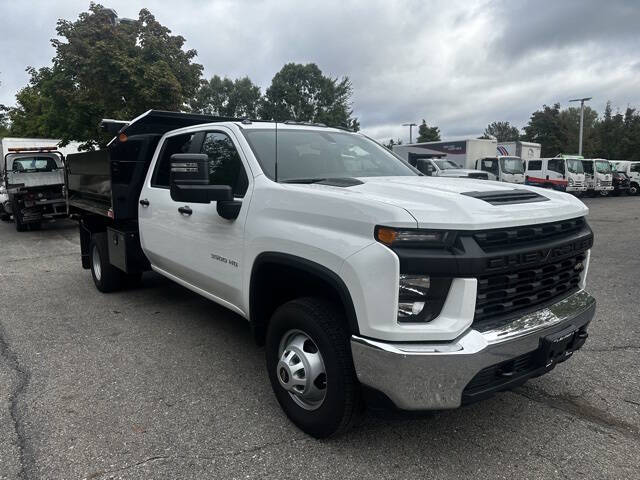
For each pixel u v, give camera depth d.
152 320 5.37
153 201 4.91
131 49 15.07
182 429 3.17
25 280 7.48
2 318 5.52
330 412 2.85
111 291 6.51
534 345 2.69
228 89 53.28
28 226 14.34
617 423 3.24
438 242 2.44
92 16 15.02
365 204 2.60
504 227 2.56
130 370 4.08
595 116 66.38
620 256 8.84
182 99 16.16
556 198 3.20
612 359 4.25
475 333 2.50
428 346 2.44
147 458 2.86
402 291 2.44
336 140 4.33
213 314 5.58
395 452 2.91
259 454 2.89
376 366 2.51
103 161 5.61
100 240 6.29
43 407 3.46
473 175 20.12
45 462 2.82
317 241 2.80
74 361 4.27
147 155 5.35
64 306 5.95
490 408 3.43
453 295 2.46
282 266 3.16
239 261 3.57
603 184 28.31
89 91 15.35
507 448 2.96
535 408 3.43
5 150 18.62
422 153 31.81
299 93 47.91
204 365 4.17
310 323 2.88
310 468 2.76
